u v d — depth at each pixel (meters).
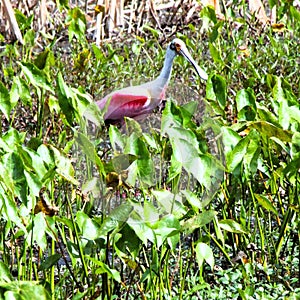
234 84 15.26
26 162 8.09
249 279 9.70
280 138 9.23
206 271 10.33
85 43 16.89
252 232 11.19
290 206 9.64
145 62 18.03
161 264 9.38
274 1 17.27
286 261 10.36
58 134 12.77
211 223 11.18
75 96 9.58
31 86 13.96
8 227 9.02
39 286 6.49
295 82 16.06
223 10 20.25
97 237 8.04
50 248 10.90
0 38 16.08
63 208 10.82
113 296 8.99
